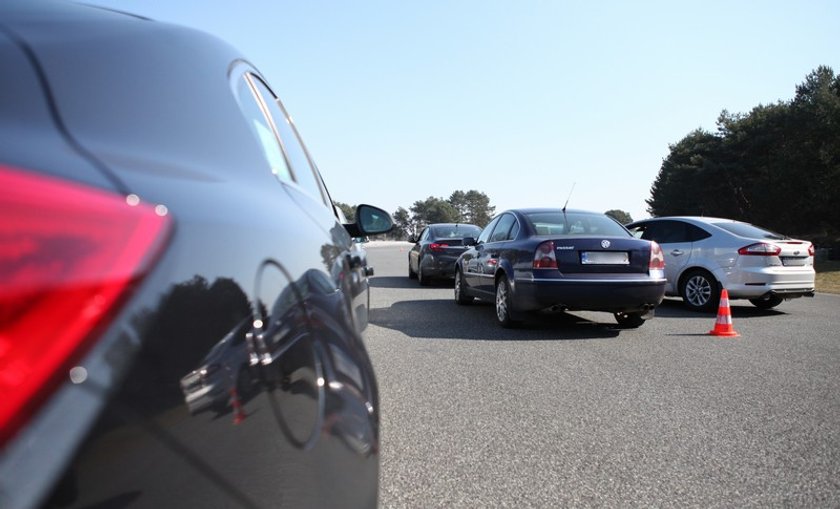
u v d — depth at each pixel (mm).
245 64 2131
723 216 62062
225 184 1272
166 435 836
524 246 7223
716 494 2898
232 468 947
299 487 1087
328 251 1689
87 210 816
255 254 1152
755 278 9461
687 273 10180
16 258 709
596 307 6945
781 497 2875
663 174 72625
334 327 1401
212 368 941
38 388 697
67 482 706
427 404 4309
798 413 4168
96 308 765
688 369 5465
